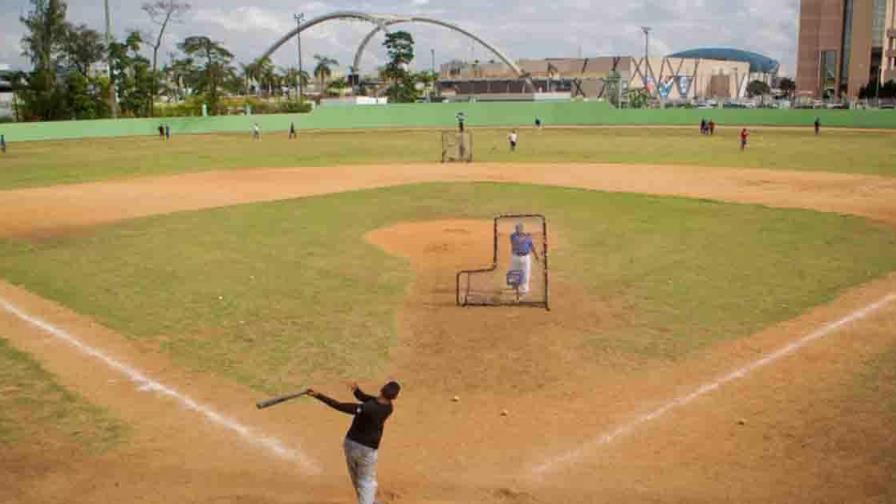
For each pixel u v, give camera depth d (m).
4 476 9.44
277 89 162.25
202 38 105.38
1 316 16.38
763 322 15.41
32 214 30.61
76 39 100.12
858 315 15.77
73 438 10.52
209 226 27.44
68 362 13.54
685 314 16.00
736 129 83.94
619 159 51.25
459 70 195.25
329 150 61.38
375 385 12.48
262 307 16.91
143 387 12.41
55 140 79.25
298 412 11.45
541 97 144.38
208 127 91.00
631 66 185.62
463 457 9.95
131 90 102.56
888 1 145.62
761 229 25.75
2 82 125.44
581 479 9.32
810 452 9.89
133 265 21.23
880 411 11.09
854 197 33.03
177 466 9.76
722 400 11.62
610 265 20.53
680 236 24.62
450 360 13.53
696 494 8.91
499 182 38.94
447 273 19.97
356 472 8.23
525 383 12.45
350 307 16.84
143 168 48.44
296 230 26.42
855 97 149.75
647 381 12.44
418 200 33.12
